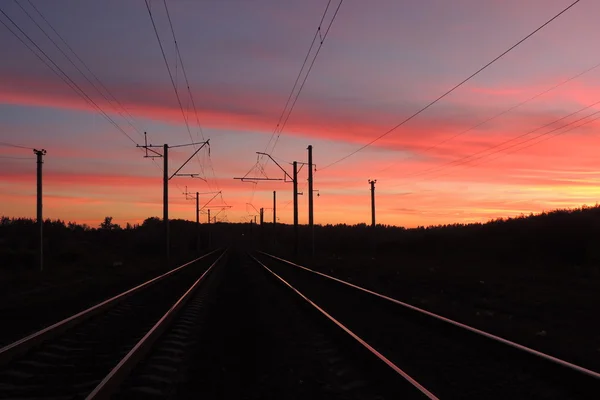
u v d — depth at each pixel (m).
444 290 24.06
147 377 8.68
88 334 13.34
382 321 15.35
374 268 40.97
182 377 8.85
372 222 68.12
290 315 16.38
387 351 11.12
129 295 22.80
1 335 12.78
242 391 7.98
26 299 21.91
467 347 11.57
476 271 34.78
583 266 33.81
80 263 54.19
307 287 26.61
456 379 8.85
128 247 103.50
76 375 9.00
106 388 7.50
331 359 10.16
